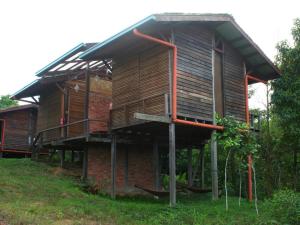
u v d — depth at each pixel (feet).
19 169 53.42
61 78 61.72
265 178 61.67
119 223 31.78
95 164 54.24
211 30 49.39
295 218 32.32
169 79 43.06
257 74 58.23
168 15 40.55
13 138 82.48
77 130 61.77
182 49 44.86
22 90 68.08
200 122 45.42
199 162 62.28
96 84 63.10
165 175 66.69
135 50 48.47
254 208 42.73
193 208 40.09
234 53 53.52
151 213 37.42
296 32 59.72
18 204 33.27
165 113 41.75
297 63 58.29
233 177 62.49
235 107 51.75
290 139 60.29
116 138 50.03
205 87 46.78
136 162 55.88
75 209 34.53
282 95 57.11
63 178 51.85
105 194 50.52
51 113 66.33
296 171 62.08
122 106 47.52
